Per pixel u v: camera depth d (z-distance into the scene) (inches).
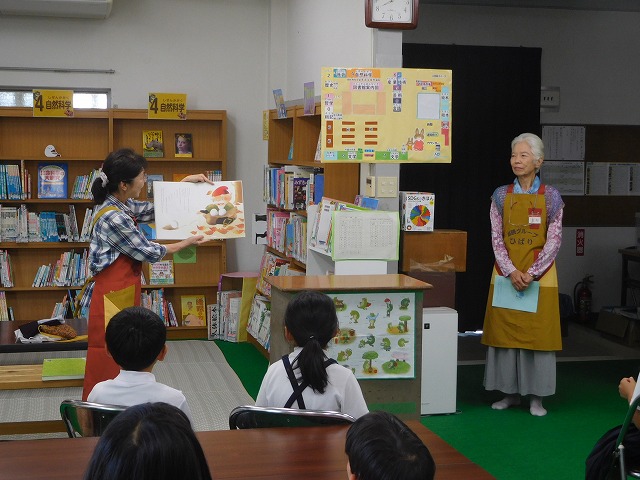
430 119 194.2
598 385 243.3
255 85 322.7
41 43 303.4
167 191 165.2
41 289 296.0
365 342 163.2
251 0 319.9
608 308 304.7
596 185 329.1
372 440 57.7
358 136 191.2
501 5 314.3
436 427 200.7
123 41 310.0
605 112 328.2
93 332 158.4
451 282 215.6
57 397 221.6
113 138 301.1
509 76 311.0
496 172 312.5
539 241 211.3
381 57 204.7
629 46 327.6
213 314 305.7
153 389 112.3
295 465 86.7
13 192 292.2
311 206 221.1
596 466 117.6
